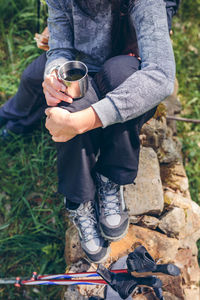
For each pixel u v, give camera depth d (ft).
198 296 6.81
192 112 10.69
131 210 6.89
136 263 4.26
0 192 8.67
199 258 8.37
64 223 8.05
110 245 6.68
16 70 10.10
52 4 5.43
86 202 5.79
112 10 4.87
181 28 11.82
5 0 10.68
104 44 5.36
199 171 9.64
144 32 4.73
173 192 7.63
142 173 7.13
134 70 4.87
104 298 6.19
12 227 8.30
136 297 6.32
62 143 5.06
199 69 11.31
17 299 7.86
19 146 8.84
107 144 5.06
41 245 8.02
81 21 5.09
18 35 10.60
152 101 4.61
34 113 8.20
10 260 8.08
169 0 5.59
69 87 4.71
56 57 5.54
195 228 7.36
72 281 5.65
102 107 4.53
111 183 5.70
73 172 5.28
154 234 6.83
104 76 4.91
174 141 8.84
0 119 8.79
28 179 8.68
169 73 4.63
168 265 4.03
